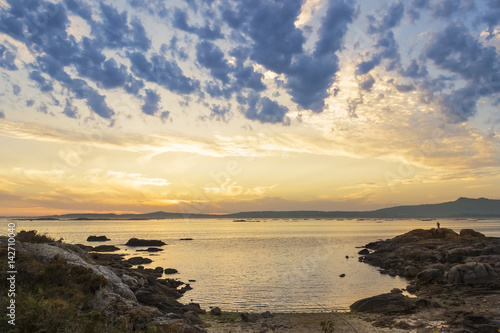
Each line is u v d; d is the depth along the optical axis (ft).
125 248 296.71
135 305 62.28
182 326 55.01
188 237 457.68
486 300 89.35
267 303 101.14
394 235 489.67
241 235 505.66
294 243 349.00
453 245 199.21
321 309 92.38
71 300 55.21
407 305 82.69
